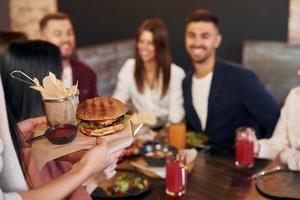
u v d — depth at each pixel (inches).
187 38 91.9
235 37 166.6
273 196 59.4
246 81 89.0
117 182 64.0
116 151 43.3
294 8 156.4
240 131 73.0
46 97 44.7
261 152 75.2
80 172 38.7
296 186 62.7
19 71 46.0
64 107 44.7
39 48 49.6
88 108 45.4
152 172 67.7
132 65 111.2
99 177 59.6
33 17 185.5
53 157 41.4
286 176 66.4
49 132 43.3
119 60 156.1
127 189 62.7
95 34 184.1
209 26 88.2
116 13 178.7
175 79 104.7
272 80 152.1
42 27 108.2
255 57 153.3
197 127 93.9
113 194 61.4
